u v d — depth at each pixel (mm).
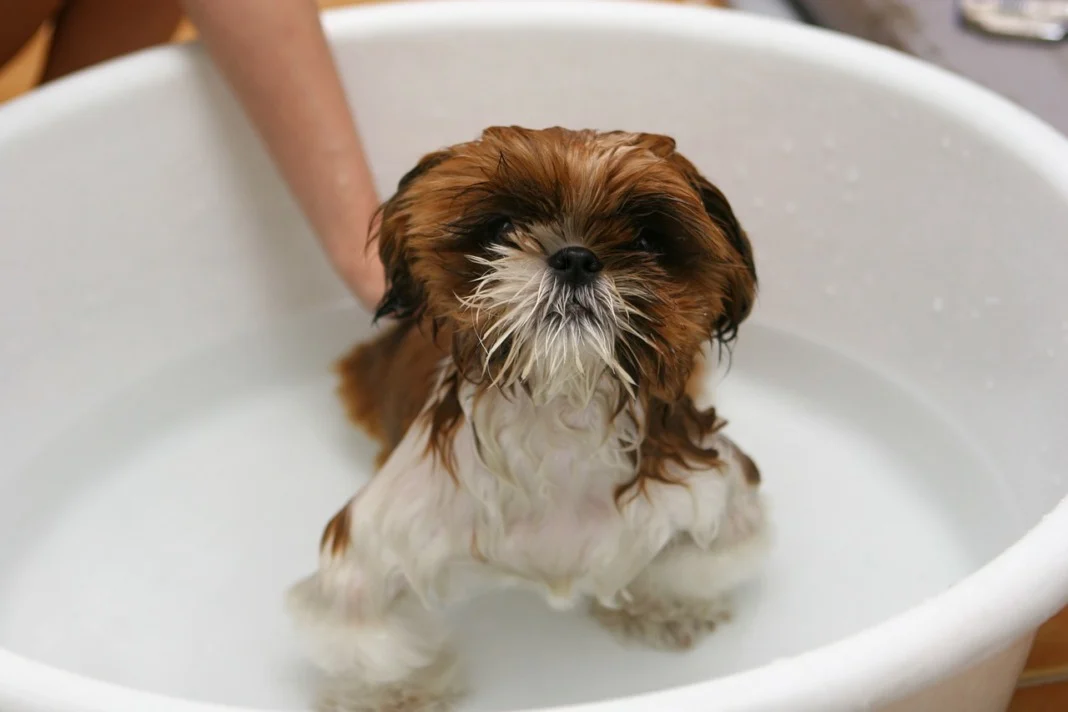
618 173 1054
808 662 876
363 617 1370
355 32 1839
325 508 1834
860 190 1812
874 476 1841
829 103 1791
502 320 1071
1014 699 1506
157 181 1800
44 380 1745
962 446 1716
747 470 1516
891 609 1609
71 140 1673
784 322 1986
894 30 2158
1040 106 1966
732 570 1472
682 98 1907
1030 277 1555
